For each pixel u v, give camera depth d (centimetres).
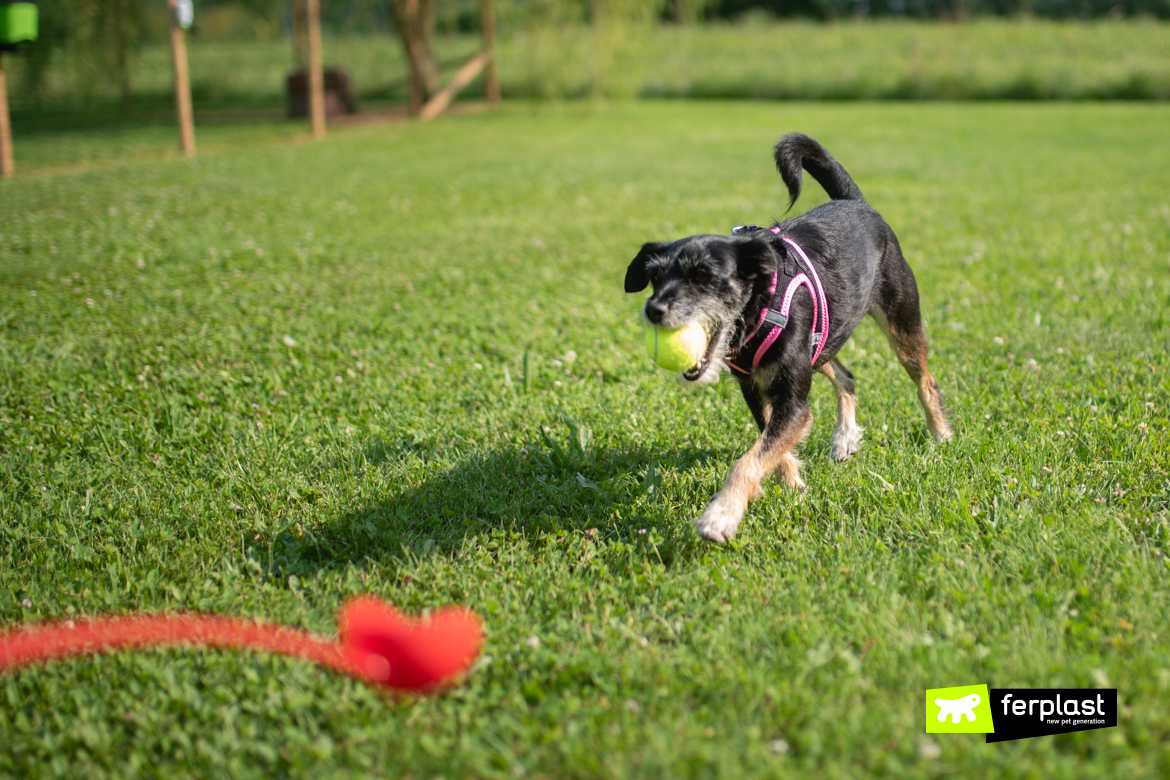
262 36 4141
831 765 209
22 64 1719
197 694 251
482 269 772
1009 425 415
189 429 439
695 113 2369
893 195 1075
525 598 296
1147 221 880
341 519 354
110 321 613
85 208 1038
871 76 2791
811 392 479
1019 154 1452
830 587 290
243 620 286
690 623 275
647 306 318
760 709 234
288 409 467
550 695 246
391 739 230
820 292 342
